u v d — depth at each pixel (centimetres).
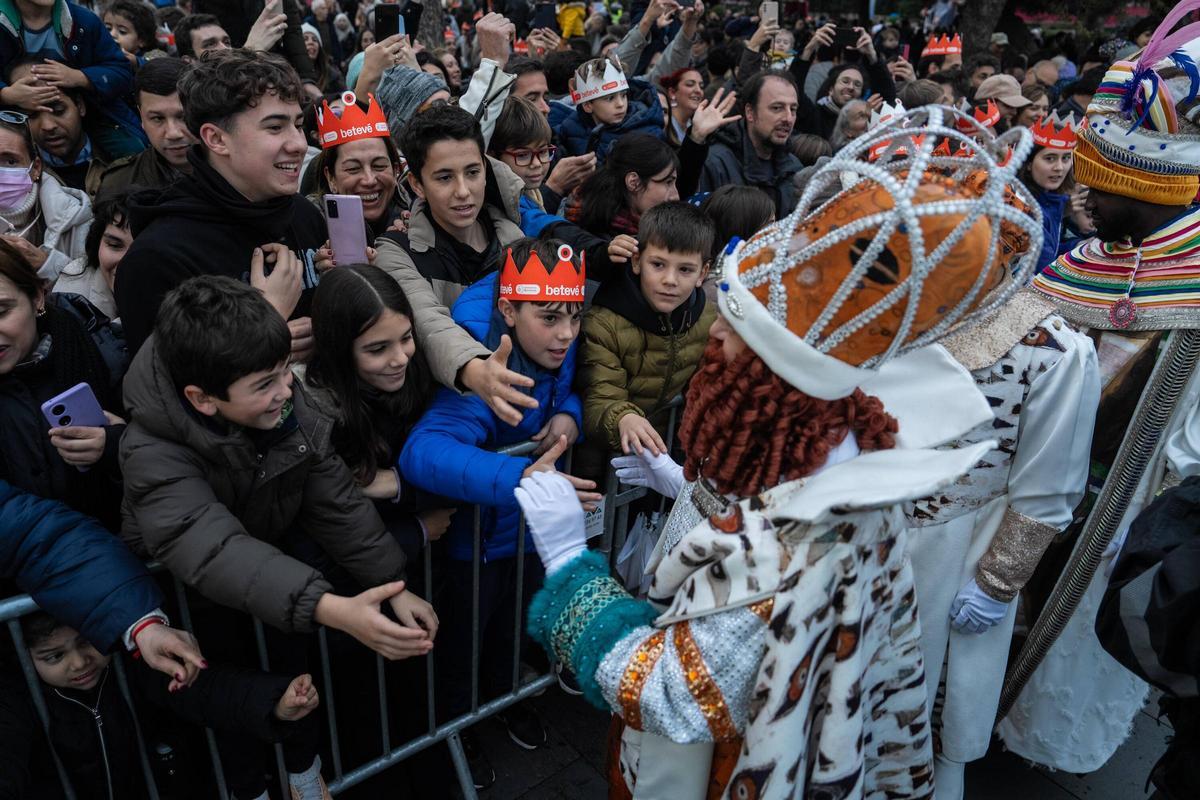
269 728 163
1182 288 196
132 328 193
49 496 166
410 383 201
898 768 150
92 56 358
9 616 149
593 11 1204
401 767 239
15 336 164
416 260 233
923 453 112
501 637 241
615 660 121
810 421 116
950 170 147
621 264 238
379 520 180
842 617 118
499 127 318
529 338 203
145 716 180
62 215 281
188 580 152
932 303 102
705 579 119
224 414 152
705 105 359
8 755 152
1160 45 191
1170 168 191
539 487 141
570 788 238
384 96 328
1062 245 450
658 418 255
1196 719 136
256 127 192
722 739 118
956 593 200
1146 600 132
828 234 101
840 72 604
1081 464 186
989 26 1190
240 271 202
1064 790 250
